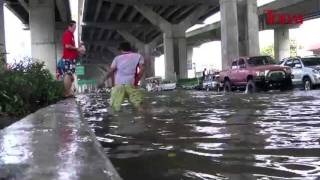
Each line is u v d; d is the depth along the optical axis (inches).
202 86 1656.0
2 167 161.5
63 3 2273.6
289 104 589.0
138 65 500.7
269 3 2445.9
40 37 1585.9
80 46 652.1
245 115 465.7
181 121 425.1
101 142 305.9
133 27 3078.2
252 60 1108.5
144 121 431.2
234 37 1539.1
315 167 219.1
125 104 668.1
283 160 236.1
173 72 2573.8
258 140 299.7
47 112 385.4
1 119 373.4
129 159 247.1
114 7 2647.6
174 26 2610.7
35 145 207.8
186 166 227.5
